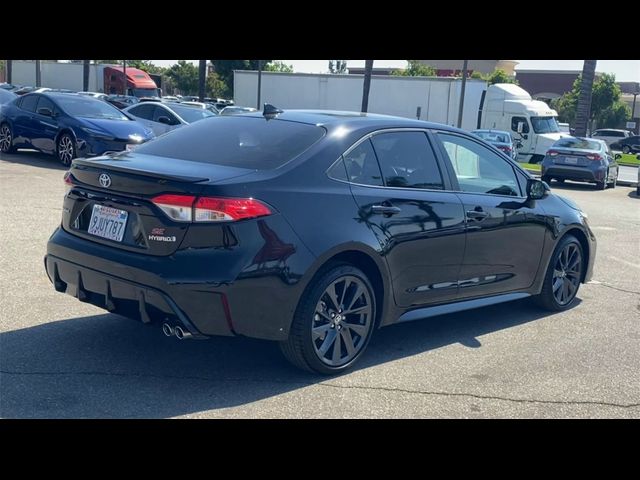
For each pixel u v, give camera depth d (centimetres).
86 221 493
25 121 1603
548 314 695
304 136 512
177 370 490
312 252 465
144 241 453
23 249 781
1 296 620
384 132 543
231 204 439
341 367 500
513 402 474
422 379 504
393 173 537
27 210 999
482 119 3553
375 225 506
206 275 433
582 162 2181
